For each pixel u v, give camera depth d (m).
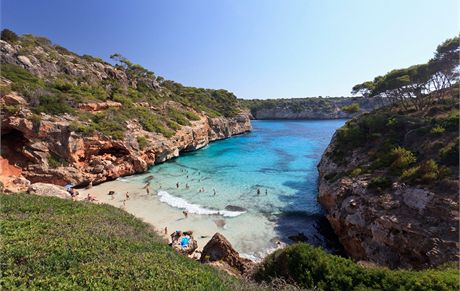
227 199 35.53
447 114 33.41
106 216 16.91
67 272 8.40
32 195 19.88
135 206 32.28
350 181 27.69
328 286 10.45
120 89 74.00
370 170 28.00
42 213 15.22
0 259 8.40
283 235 26.11
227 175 48.03
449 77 45.25
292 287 10.33
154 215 29.91
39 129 37.31
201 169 52.50
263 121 187.25
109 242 11.51
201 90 142.12
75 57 81.44
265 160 61.66
